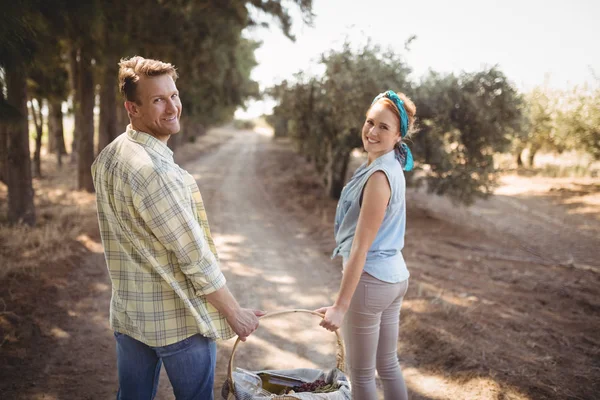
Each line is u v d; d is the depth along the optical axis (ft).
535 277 20.77
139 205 5.56
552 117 61.21
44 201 36.35
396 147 7.50
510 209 44.80
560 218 39.86
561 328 14.53
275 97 44.78
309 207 42.37
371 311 7.18
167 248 5.70
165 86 5.91
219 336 6.16
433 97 35.12
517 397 10.28
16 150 26.37
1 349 11.98
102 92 46.55
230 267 22.44
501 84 35.86
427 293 17.80
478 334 13.76
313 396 6.49
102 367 11.85
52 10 18.85
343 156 47.44
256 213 39.40
